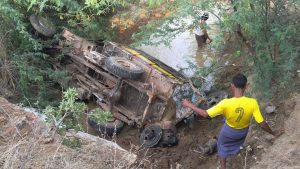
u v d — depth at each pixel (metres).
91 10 11.36
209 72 9.89
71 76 9.85
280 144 6.71
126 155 5.33
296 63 7.73
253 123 7.75
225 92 9.29
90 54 9.26
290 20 7.14
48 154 4.97
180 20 8.82
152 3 8.11
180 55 11.68
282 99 7.72
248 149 7.17
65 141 5.37
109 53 9.55
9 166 4.52
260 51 7.39
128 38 11.90
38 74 9.42
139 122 8.69
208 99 9.18
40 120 5.74
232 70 10.12
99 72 9.20
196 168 7.67
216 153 7.84
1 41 9.16
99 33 11.19
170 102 8.56
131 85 8.77
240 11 6.63
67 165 4.73
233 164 7.13
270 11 7.22
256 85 7.67
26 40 9.62
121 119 8.90
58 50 10.21
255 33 6.91
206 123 8.91
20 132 5.34
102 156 5.18
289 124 6.95
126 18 11.41
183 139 8.55
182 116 8.64
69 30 10.53
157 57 11.65
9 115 5.64
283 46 6.88
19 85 9.05
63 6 10.81
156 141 8.30
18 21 9.13
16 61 9.05
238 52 8.63
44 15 10.82
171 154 8.16
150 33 8.88
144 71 8.84
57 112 5.87
